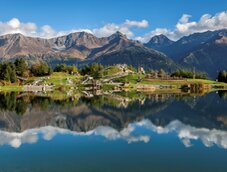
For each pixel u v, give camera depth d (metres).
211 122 78.69
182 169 40.69
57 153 48.38
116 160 44.53
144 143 54.84
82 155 47.09
